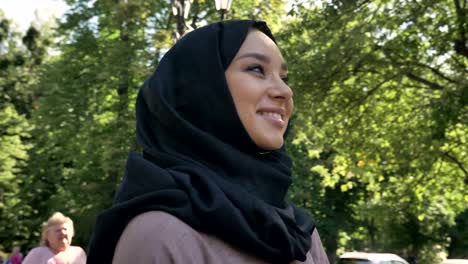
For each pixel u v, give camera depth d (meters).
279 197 1.90
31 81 34.69
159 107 1.89
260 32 2.02
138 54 19.06
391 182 16.14
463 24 12.80
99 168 21.12
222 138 1.90
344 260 15.53
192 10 19.05
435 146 14.05
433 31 13.45
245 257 1.71
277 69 1.99
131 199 1.73
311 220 2.04
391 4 13.58
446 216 31.06
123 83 19.34
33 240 30.14
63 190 25.08
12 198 27.66
